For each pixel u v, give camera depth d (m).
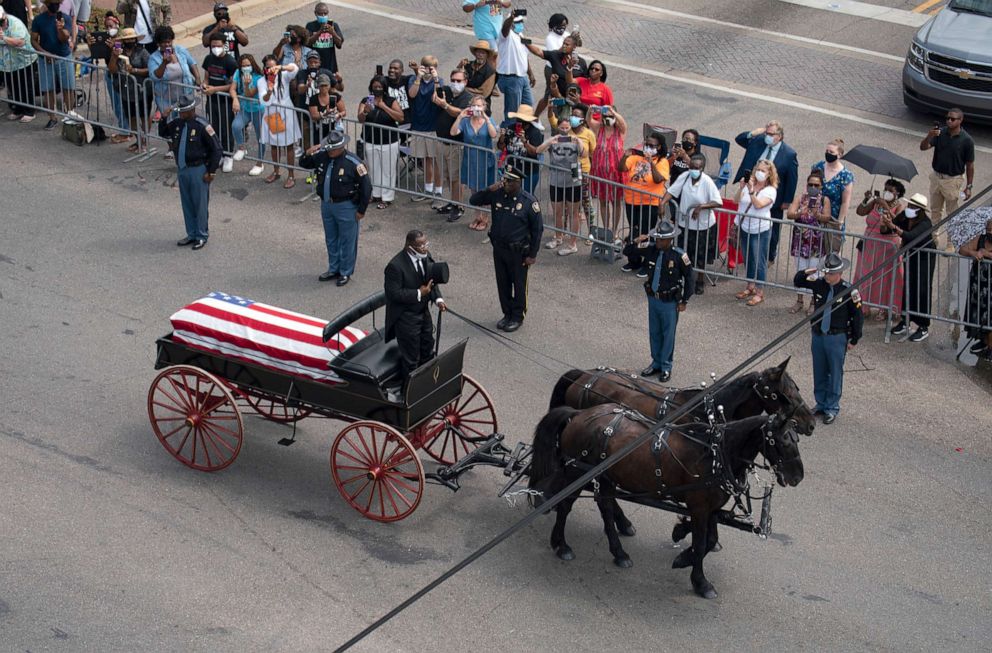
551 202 19.72
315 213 19.89
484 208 19.31
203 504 12.95
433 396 12.55
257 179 20.98
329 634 11.18
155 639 11.05
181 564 12.04
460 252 18.75
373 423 12.30
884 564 12.34
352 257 17.50
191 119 17.83
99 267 17.81
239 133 21.05
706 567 12.26
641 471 11.51
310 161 18.45
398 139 19.81
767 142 18.28
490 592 11.80
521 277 16.25
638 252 15.11
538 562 12.27
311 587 11.79
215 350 13.12
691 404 10.31
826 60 25.88
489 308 17.23
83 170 20.98
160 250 18.44
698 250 17.80
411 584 11.88
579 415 11.95
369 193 17.03
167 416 14.38
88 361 15.44
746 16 28.16
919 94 22.78
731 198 20.36
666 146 18.27
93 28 25.52
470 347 16.16
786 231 18.94
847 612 11.64
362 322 16.58
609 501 12.06
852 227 19.44
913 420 14.79
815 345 14.36
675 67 25.36
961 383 15.59
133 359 15.53
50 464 13.46
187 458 13.59
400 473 12.44
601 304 17.36
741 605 11.72
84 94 23.39
